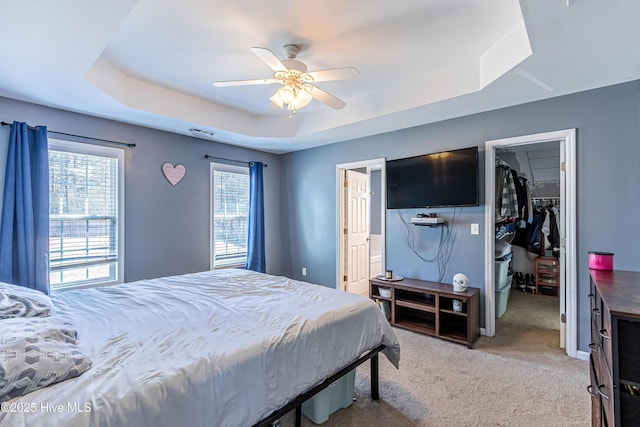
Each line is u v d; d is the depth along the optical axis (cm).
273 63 213
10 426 87
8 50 195
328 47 240
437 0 187
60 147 303
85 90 257
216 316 178
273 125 413
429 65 272
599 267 176
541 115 284
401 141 379
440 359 269
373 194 584
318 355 165
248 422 129
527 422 186
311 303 206
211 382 121
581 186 266
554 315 382
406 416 193
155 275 369
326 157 460
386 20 206
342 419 190
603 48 195
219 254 438
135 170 353
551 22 169
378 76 294
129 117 326
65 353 116
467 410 198
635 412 97
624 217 249
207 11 195
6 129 273
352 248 477
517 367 254
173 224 387
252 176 470
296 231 502
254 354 138
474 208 327
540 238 487
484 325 319
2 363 99
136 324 165
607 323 109
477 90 262
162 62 264
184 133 390
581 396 212
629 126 246
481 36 228
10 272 266
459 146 333
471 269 328
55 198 302
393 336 218
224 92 331
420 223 351
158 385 110
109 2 152
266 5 189
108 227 335
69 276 314
